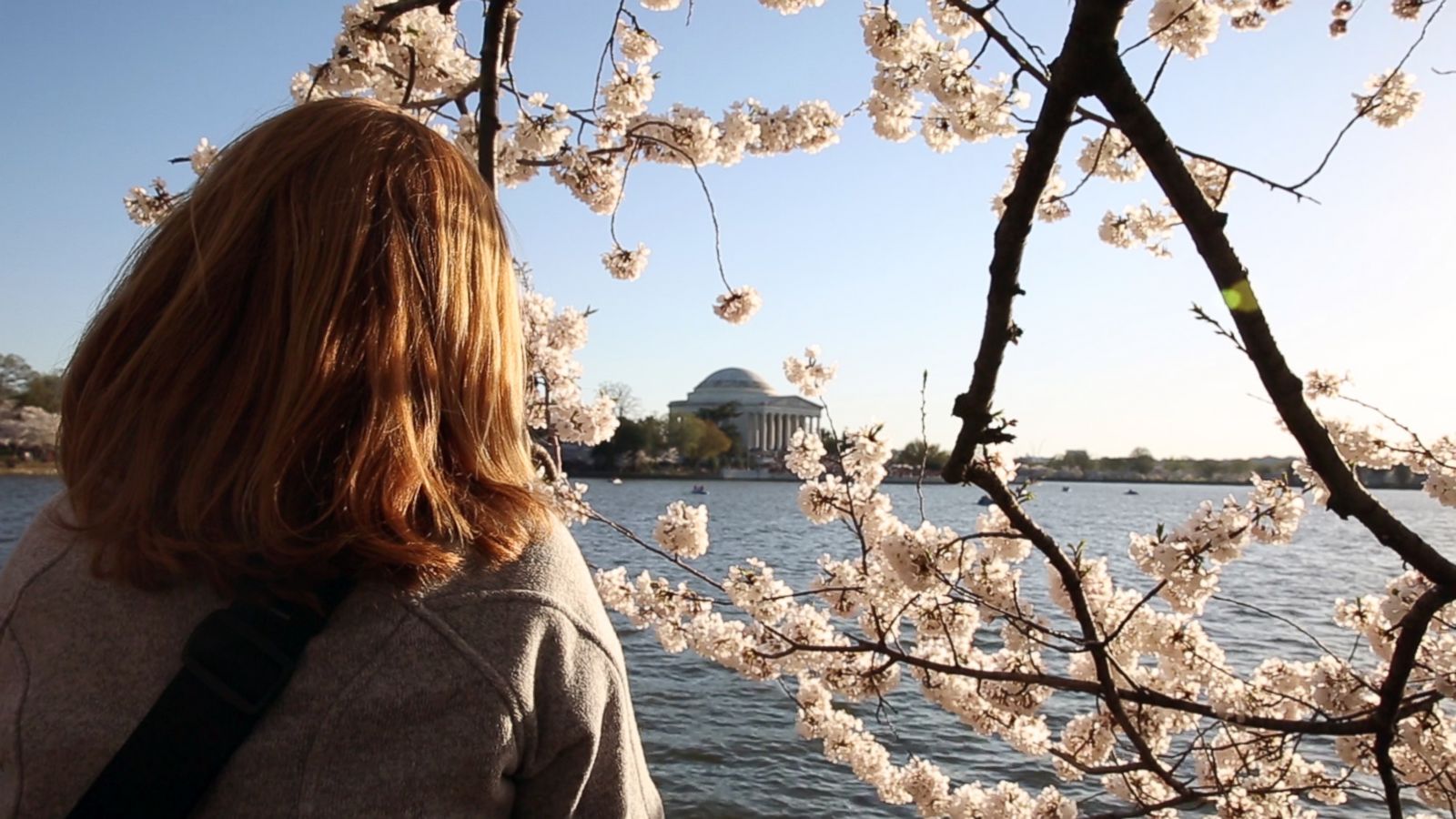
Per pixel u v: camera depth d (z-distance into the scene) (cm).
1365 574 2722
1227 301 242
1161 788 509
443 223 134
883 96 522
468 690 114
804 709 604
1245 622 1736
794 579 2408
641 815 129
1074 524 5091
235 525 116
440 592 118
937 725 1172
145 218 527
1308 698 492
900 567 427
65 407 130
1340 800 484
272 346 121
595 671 125
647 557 2311
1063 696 1248
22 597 120
